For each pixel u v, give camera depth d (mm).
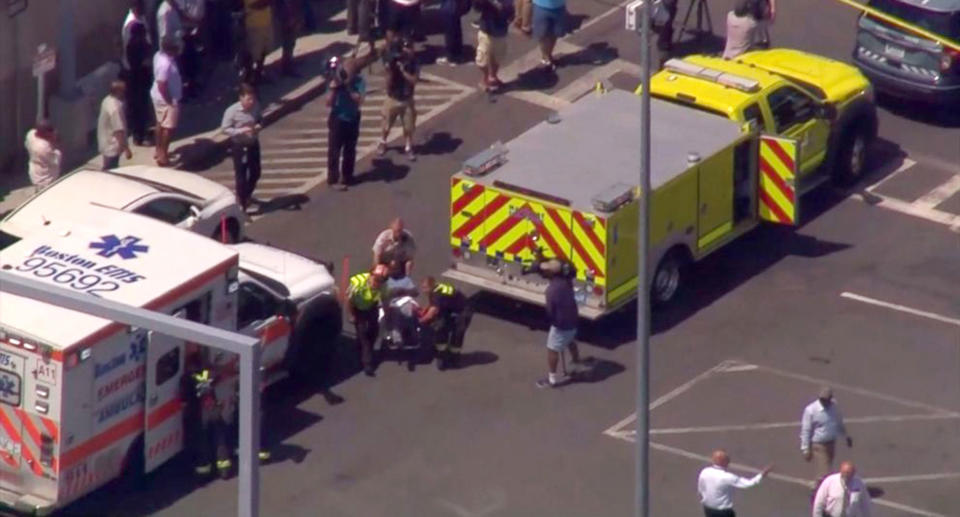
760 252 77562
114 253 61719
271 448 64438
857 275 75938
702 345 71125
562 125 74812
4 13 79688
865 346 71188
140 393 59812
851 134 81750
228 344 35562
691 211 72750
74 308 36844
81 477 58625
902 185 82875
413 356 70000
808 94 79188
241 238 74562
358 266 75938
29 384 57406
